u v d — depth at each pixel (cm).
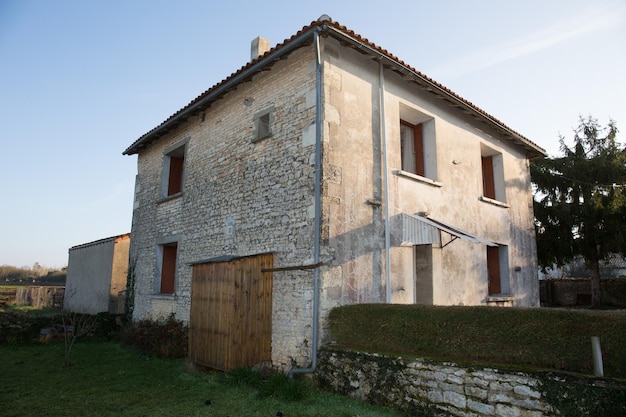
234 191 938
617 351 434
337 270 722
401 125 1022
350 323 669
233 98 992
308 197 747
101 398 641
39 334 1192
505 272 1182
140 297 1251
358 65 834
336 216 736
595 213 1453
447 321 565
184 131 1181
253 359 739
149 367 866
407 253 863
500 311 528
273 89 873
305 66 802
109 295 1773
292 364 717
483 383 492
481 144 1170
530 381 458
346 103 792
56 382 741
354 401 600
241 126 949
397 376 572
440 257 942
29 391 679
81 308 2008
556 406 436
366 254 776
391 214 838
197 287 868
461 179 1053
